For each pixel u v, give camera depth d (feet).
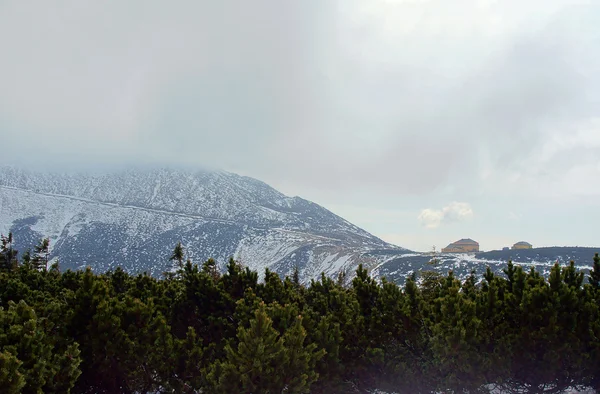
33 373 33.35
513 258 397.19
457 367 43.73
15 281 63.10
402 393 47.32
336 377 46.09
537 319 44.60
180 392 43.50
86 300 44.11
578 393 49.21
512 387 46.55
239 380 38.24
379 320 51.52
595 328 44.24
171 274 120.37
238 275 57.26
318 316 52.80
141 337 43.68
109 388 44.60
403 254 582.76
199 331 53.06
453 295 46.73
